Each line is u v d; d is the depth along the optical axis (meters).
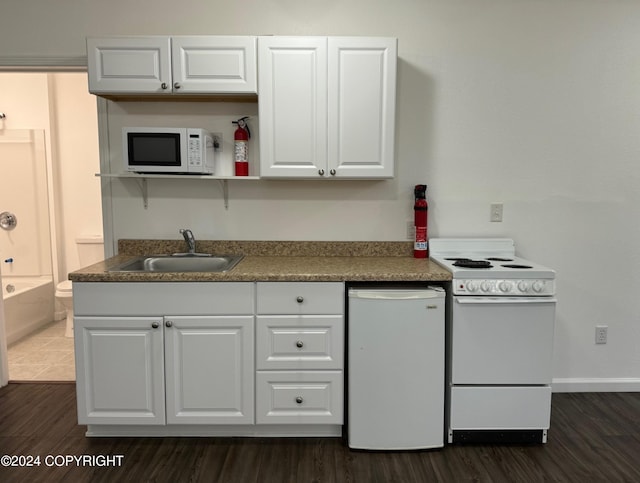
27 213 3.98
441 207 2.72
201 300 2.18
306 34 2.61
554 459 2.12
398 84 2.64
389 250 2.73
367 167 2.40
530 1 2.60
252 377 2.22
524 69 2.64
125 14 2.58
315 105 2.35
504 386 2.19
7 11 2.57
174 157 2.40
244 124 2.60
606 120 2.67
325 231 2.74
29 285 3.97
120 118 2.65
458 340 2.15
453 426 2.20
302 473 2.02
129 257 2.64
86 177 4.07
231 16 2.59
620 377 2.83
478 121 2.67
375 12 2.60
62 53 2.60
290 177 2.42
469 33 2.62
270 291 2.17
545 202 2.72
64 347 3.51
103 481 1.96
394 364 2.14
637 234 2.74
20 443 2.25
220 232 2.74
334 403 2.23
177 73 2.33
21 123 3.94
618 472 2.02
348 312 2.20
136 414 2.23
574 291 2.78
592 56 2.63
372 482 1.96
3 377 2.86
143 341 2.19
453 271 2.14
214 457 2.14
